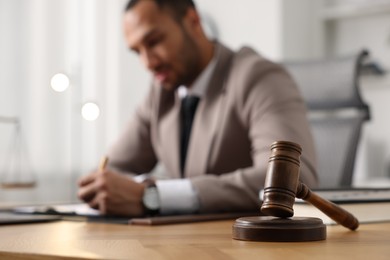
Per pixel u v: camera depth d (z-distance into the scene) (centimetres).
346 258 59
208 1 385
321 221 76
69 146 332
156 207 130
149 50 174
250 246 69
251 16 372
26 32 321
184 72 176
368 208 99
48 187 323
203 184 133
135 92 364
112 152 213
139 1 173
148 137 211
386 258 59
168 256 61
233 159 167
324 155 205
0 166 310
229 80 168
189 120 178
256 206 135
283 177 72
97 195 132
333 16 370
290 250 65
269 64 168
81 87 337
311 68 219
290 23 366
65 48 333
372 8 355
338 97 212
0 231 95
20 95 318
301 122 159
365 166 351
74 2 338
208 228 95
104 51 350
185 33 176
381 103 356
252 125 162
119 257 60
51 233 90
